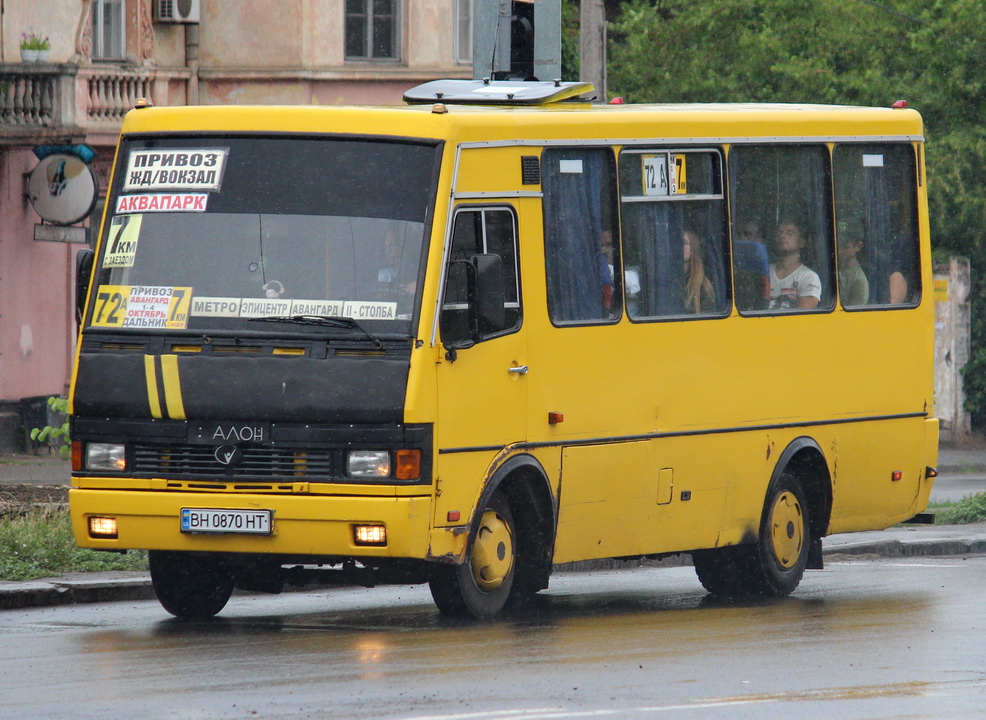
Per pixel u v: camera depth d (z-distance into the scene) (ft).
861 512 156.25
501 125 122.52
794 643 114.21
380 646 109.60
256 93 314.96
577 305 128.57
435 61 326.03
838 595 150.92
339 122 118.52
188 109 120.98
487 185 121.08
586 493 129.18
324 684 94.79
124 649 108.68
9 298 272.72
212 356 114.93
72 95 268.41
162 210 119.34
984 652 111.24
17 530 148.05
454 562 117.19
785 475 149.28
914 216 160.04
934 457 162.20
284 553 114.01
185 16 304.30
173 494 114.83
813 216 150.71
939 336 351.25
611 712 88.33
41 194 268.62
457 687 94.27
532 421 123.65
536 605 140.05
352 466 112.88
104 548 117.08
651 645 111.96
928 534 200.64
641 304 134.51
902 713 90.17
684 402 137.49
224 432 114.11
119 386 116.06
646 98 383.86
